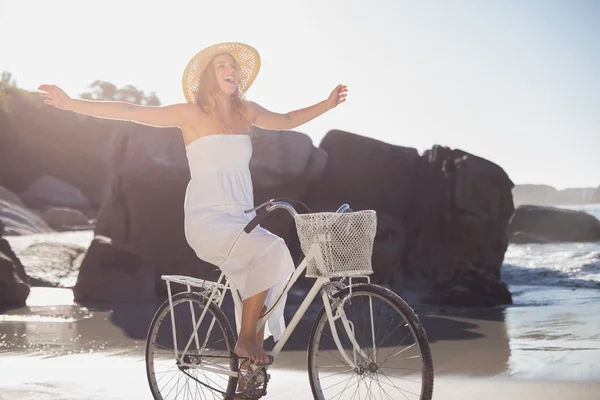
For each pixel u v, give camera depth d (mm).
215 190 3928
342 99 4473
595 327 7336
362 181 12961
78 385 4961
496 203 12258
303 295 10242
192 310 4207
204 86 4148
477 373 5152
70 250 14344
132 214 12266
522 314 8789
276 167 11477
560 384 4707
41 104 56031
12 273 10078
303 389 4762
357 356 3627
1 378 5223
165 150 11734
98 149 55719
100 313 9156
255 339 3760
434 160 12945
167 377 5168
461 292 10180
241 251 3807
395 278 11961
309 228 3412
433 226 12516
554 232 25953
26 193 46594
